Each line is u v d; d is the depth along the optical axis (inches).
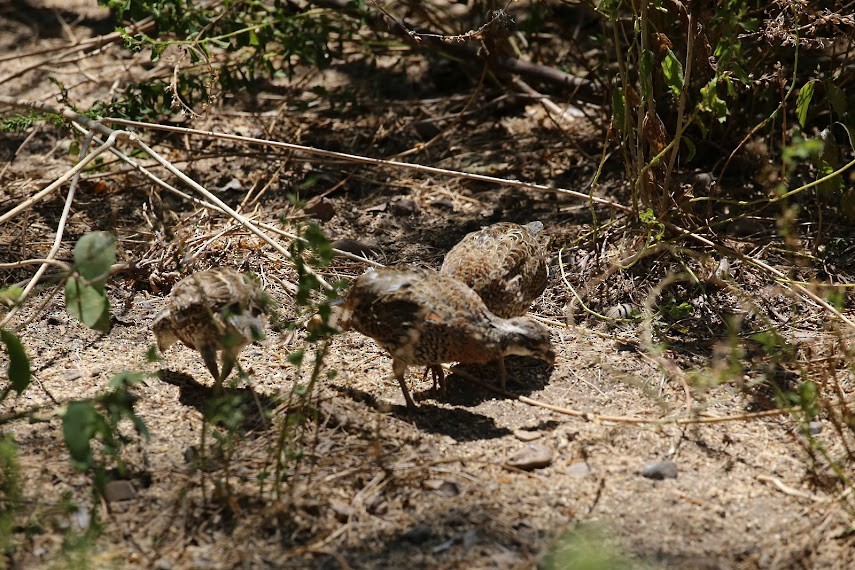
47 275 478.3
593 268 485.7
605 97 584.1
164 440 358.3
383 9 593.9
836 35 493.7
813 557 303.7
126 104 568.4
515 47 661.3
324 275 482.9
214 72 556.4
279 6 598.9
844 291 457.1
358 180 585.3
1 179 572.7
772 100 534.0
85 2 825.5
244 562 297.0
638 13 484.1
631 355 424.8
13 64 717.9
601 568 269.7
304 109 625.3
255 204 551.8
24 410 374.3
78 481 332.2
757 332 436.1
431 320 374.6
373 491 330.0
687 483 341.1
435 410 384.5
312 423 366.3
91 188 560.7
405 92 689.6
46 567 292.7
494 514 321.1
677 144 460.8
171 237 494.6
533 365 418.3
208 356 375.6
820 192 511.5
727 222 494.6
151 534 309.0
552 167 589.0
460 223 542.3
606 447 359.9
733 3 456.8
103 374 403.5
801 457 354.6
